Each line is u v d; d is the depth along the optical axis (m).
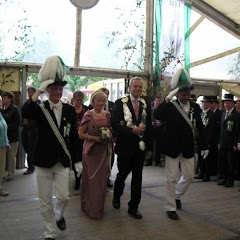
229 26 9.26
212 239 3.43
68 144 3.14
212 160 6.29
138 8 8.24
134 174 3.96
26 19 7.05
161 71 8.27
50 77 3.03
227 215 4.18
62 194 3.17
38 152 3.04
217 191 5.39
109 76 7.93
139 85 3.89
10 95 5.65
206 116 6.25
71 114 3.19
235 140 5.57
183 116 3.93
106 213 4.10
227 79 9.43
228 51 9.37
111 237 3.39
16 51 6.97
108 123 3.98
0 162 4.71
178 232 3.58
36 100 2.99
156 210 4.28
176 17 8.50
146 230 3.60
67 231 3.49
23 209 4.16
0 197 4.69
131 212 4.02
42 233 3.41
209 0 8.67
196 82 8.99
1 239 3.25
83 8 7.38
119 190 4.25
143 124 3.85
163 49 8.34
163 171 6.93
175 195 4.31
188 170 4.07
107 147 3.94
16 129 5.70
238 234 3.58
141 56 8.34
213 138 6.16
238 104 5.78
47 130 3.04
